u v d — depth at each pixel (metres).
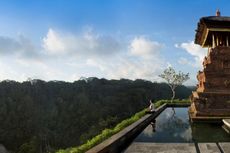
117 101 140.12
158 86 161.38
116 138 10.48
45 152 114.06
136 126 14.37
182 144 11.20
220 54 18.67
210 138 13.49
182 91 131.62
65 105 158.75
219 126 17.53
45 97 169.75
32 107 151.75
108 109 134.88
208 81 18.62
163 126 18.22
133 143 11.73
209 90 18.55
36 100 163.50
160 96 150.75
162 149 10.34
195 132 15.46
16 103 148.25
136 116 18.12
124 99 140.00
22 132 131.00
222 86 18.47
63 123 142.50
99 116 133.00
